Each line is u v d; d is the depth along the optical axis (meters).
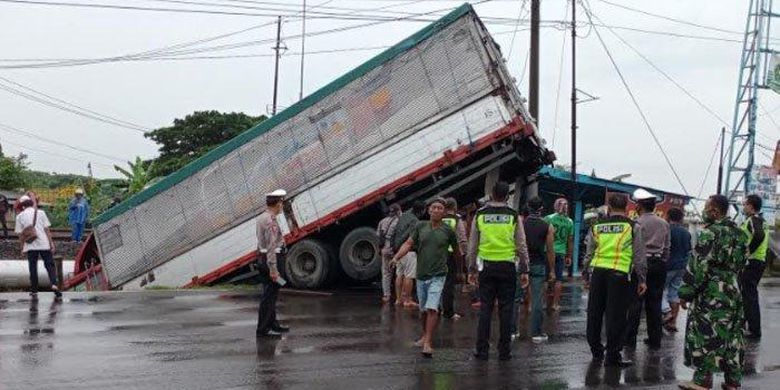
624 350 9.84
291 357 8.98
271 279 10.40
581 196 23.94
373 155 16.75
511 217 8.98
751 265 10.98
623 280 8.76
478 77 16.11
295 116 17.39
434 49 16.39
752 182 28.94
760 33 28.95
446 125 16.28
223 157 18.05
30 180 51.56
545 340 10.40
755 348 10.24
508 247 8.92
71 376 7.81
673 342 10.57
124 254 19.03
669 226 11.25
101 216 19.20
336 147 17.03
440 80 16.34
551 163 17.92
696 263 7.45
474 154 16.47
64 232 32.56
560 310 13.69
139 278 18.86
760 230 10.84
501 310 9.02
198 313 12.67
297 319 12.20
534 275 10.23
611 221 8.93
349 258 16.77
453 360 8.95
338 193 16.97
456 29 16.25
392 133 16.62
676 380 8.16
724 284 7.47
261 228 10.34
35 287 14.39
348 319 12.22
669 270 11.45
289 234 17.28
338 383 7.70
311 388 7.48
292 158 17.38
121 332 10.59
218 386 7.50
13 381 7.55
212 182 18.14
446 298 12.23
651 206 10.18
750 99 29.16
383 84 16.73
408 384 7.71
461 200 18.83
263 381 7.74
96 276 19.73
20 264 20.05
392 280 15.62
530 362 8.91
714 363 7.43
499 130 15.96
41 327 10.88
